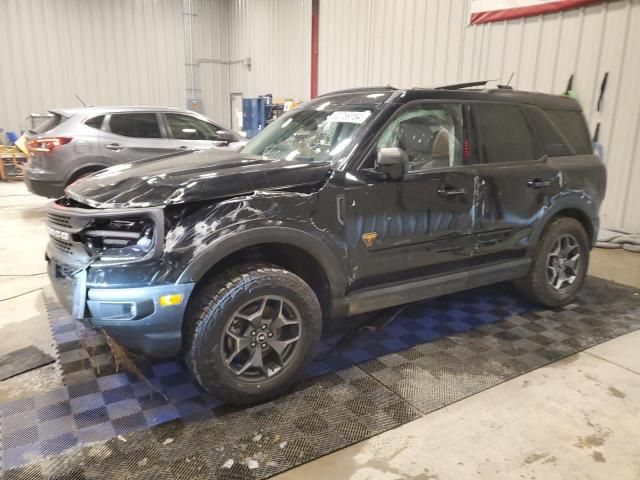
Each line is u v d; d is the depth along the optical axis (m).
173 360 3.15
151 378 2.94
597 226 4.27
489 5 7.36
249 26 14.30
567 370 3.14
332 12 10.72
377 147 2.97
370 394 2.81
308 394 2.79
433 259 3.27
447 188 3.22
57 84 13.20
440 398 2.78
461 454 2.33
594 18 6.24
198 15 14.96
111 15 13.63
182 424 2.50
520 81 7.16
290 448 2.33
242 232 2.48
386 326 3.75
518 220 3.67
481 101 3.54
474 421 2.58
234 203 2.51
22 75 12.69
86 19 13.30
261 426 2.49
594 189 4.15
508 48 7.25
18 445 2.32
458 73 8.03
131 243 2.42
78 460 2.22
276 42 13.10
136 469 2.17
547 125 3.96
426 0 8.42
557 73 6.71
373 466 2.23
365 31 9.84
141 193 2.45
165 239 2.35
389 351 3.34
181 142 7.46
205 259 2.39
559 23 6.60
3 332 3.55
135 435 2.41
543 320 3.91
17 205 8.51
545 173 3.78
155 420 2.53
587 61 6.38
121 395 2.76
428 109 3.27
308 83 11.96
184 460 2.24
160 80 14.76
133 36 14.08
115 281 2.33
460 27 7.89
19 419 2.53
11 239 6.25
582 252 4.18
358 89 3.65
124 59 14.06
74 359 3.16
